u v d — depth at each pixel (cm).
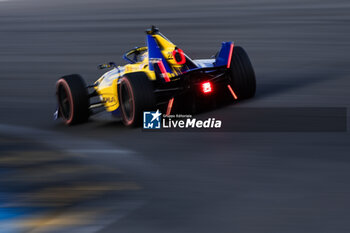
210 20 7819
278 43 5562
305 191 1805
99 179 2127
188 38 6488
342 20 6706
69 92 3078
